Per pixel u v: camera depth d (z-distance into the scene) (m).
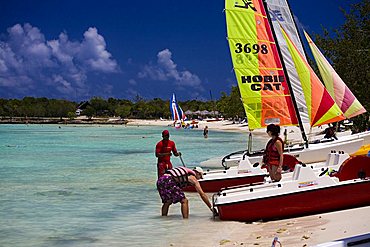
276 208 10.53
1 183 18.53
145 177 20.33
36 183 18.50
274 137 11.54
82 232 10.48
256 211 10.55
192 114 167.88
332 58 38.59
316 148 18.39
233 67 17.20
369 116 35.78
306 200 10.55
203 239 9.44
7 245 9.47
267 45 17.55
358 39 38.66
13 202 14.27
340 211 10.62
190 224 10.86
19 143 51.75
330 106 17.59
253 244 8.66
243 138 61.50
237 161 17.58
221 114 164.75
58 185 17.88
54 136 72.25
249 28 17.33
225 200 10.70
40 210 13.05
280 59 17.69
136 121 170.12
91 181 19.02
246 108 17.34
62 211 12.88
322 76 20.30
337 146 18.78
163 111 188.50
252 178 14.41
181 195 11.62
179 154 14.10
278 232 9.33
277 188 10.64
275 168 11.42
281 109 17.66
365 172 11.22
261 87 17.42
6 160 29.52
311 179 10.69
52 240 9.83
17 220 11.78
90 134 81.50
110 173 21.97
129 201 14.34
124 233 10.30
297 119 17.84
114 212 12.66
